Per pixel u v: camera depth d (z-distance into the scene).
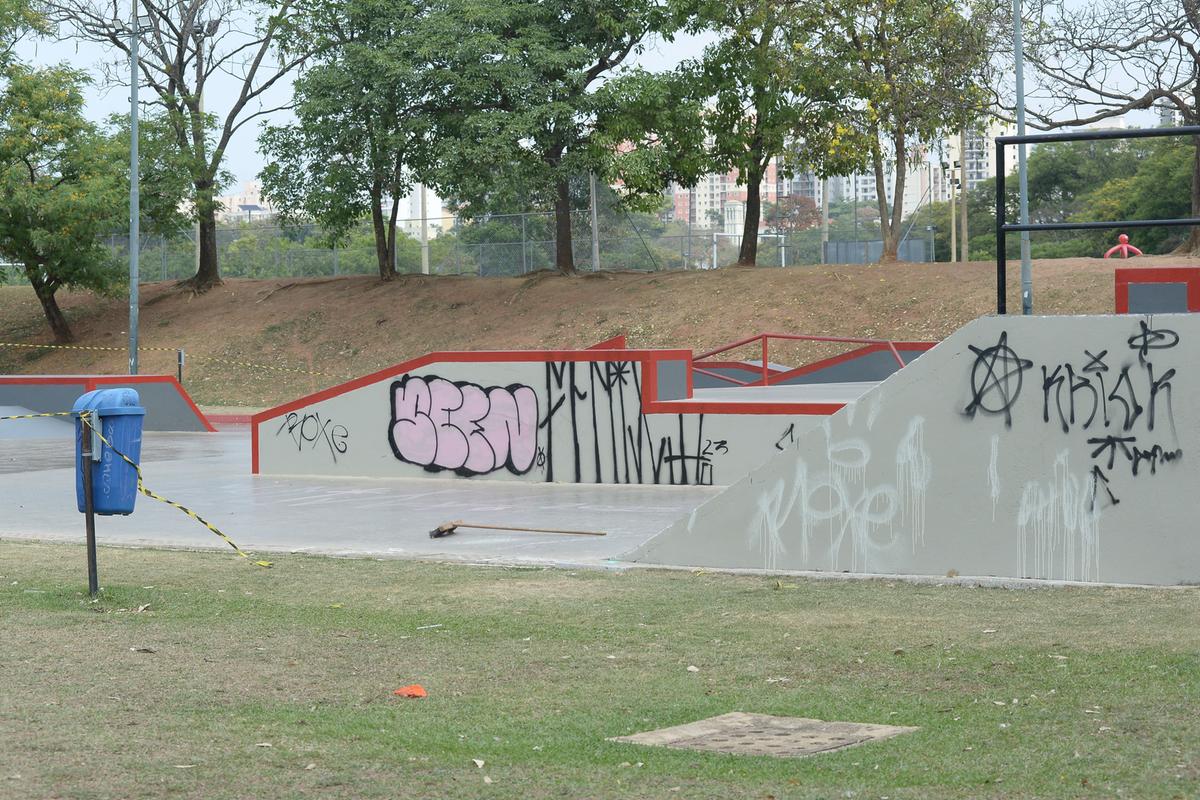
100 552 12.46
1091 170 83.38
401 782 5.23
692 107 40.06
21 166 44.09
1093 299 31.83
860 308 35.12
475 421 18.95
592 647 8.05
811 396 20.33
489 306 41.97
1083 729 5.81
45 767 5.40
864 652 7.69
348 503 16.36
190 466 21.91
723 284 38.66
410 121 40.75
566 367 18.33
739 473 17.33
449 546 12.58
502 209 43.69
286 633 8.57
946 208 90.50
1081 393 9.98
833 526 10.75
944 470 10.41
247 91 48.00
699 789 5.09
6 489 18.47
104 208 43.97
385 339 41.69
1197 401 9.64
